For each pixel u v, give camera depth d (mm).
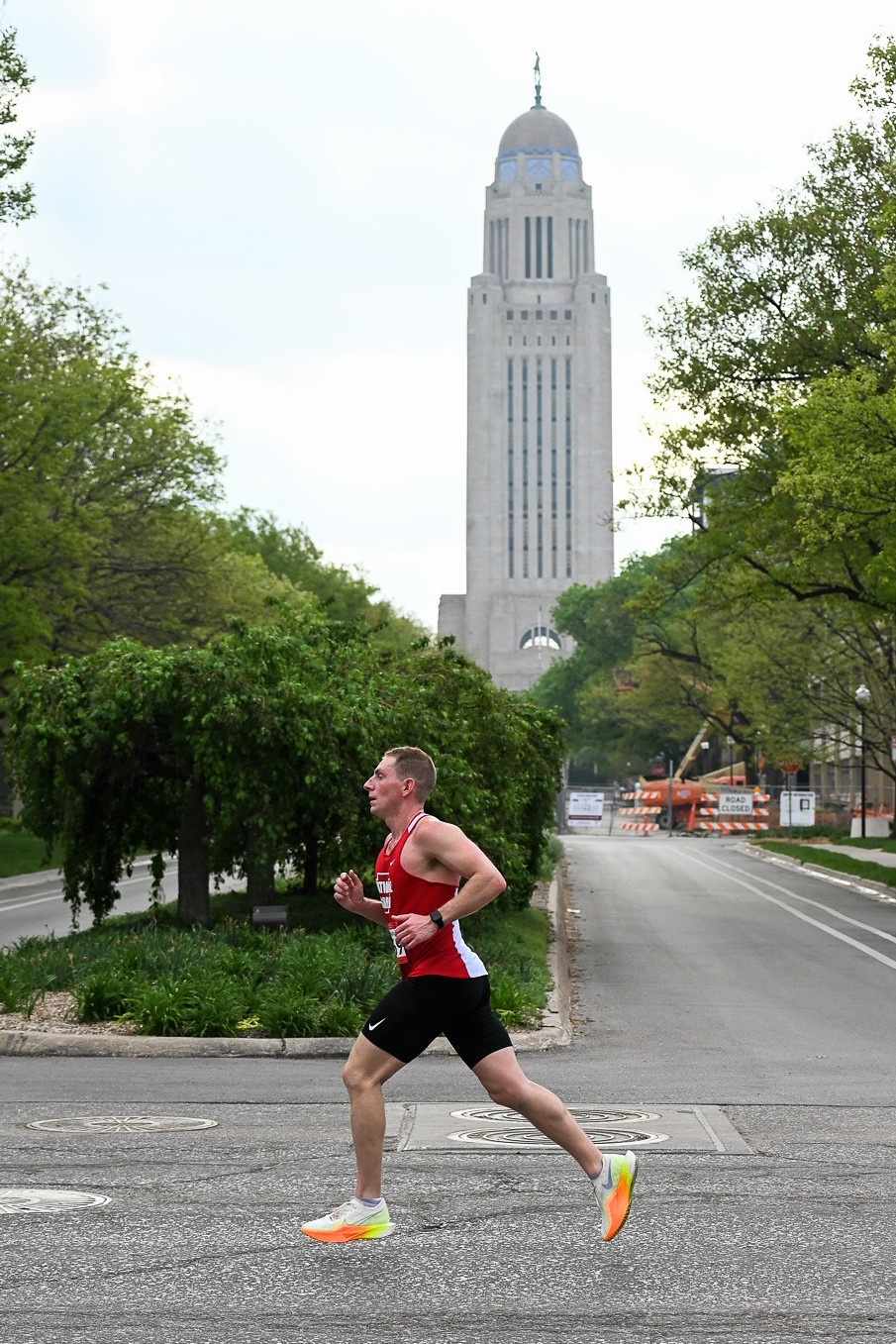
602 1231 5805
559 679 114250
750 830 69375
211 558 44719
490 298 197500
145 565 43375
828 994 16984
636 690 82250
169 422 43031
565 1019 14352
